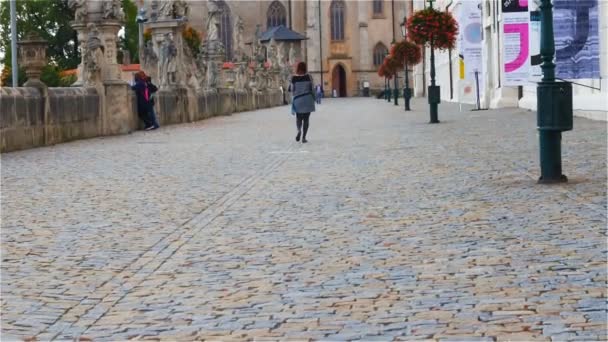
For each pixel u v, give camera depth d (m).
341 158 20.94
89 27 32.84
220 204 13.73
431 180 15.61
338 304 7.45
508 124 31.38
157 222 12.16
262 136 31.09
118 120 33.41
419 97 111.00
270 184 16.12
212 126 40.00
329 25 141.38
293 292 7.93
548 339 6.19
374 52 142.62
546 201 12.43
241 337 6.63
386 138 27.50
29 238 11.11
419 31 36.94
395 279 8.23
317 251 9.74
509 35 34.19
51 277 8.89
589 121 28.47
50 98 28.19
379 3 142.25
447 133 28.20
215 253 9.87
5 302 7.89
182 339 6.64
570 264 8.45
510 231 10.32
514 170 16.45
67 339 6.73
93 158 22.78
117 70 33.72
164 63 43.81
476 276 8.19
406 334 6.51
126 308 7.61
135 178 17.75
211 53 56.66
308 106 27.44
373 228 11.02
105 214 12.99
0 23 106.56
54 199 14.73
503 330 6.46
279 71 98.00
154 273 8.95
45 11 106.75
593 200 12.24
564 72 27.00
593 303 7.05
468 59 47.44
